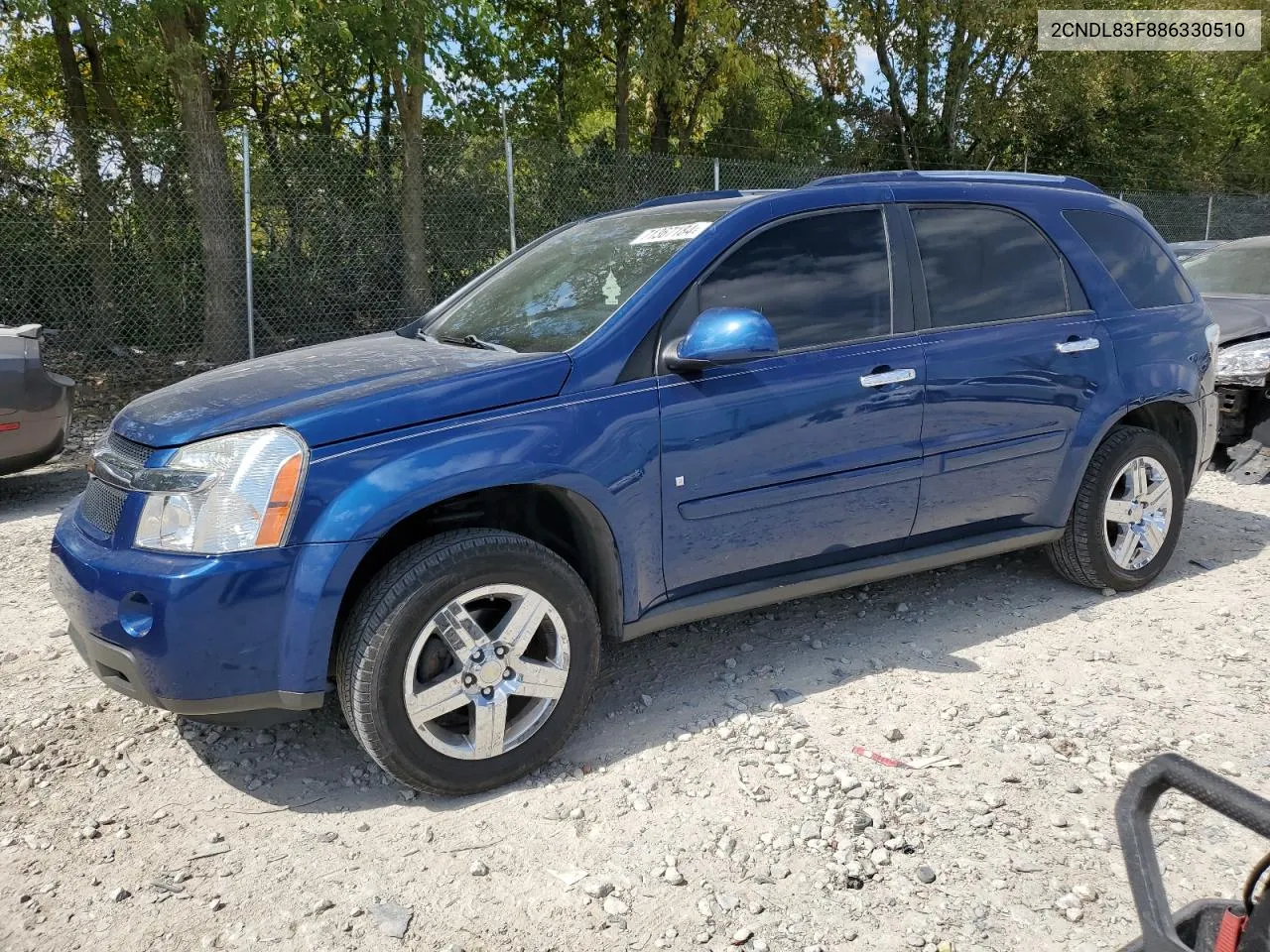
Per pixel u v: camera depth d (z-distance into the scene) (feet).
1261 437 21.18
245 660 8.56
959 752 10.02
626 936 7.48
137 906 7.85
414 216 38.45
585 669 9.84
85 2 33.14
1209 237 61.52
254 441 8.68
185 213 36.99
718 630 13.34
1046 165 80.89
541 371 9.74
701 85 60.08
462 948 7.38
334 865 8.39
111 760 10.14
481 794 9.46
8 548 17.53
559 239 13.58
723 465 10.55
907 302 11.98
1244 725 10.52
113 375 35.12
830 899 7.83
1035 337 12.82
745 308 10.43
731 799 9.24
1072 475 13.44
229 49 43.88
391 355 10.82
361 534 8.63
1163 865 8.18
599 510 9.82
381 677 8.69
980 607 14.01
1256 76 91.50
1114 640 12.80
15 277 35.24
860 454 11.47
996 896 7.84
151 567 8.50
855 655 12.41
